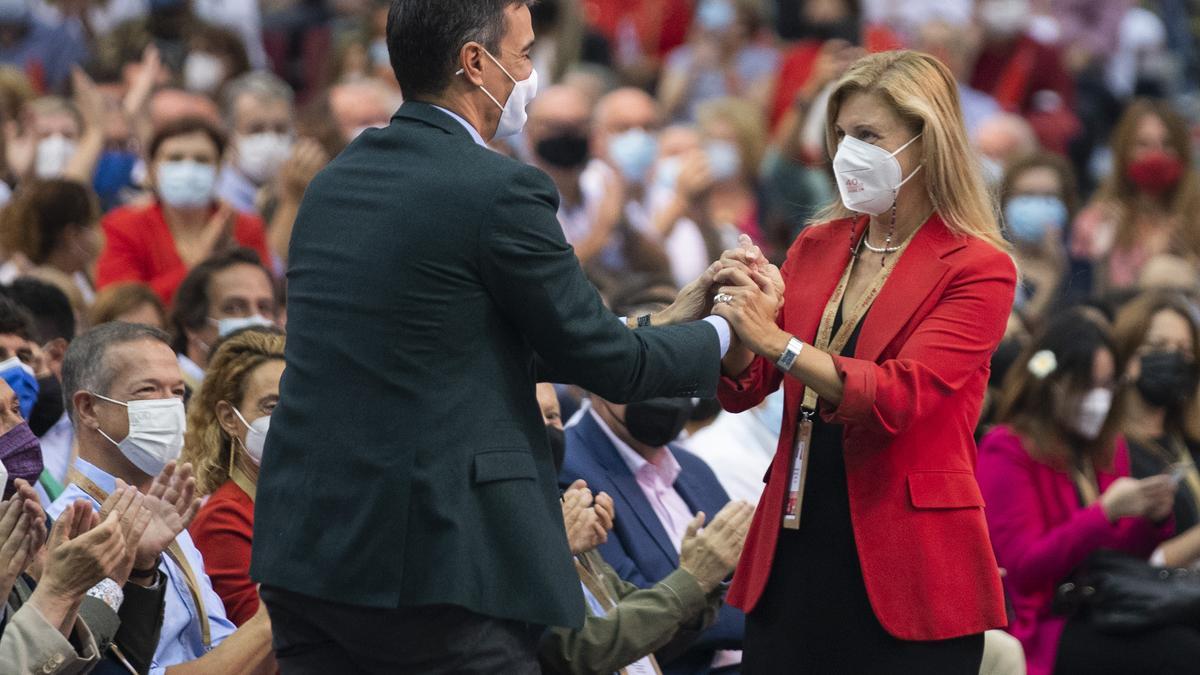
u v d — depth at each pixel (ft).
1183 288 83.46
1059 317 57.06
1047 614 54.08
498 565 34.09
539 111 90.89
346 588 33.94
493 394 34.58
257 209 83.66
